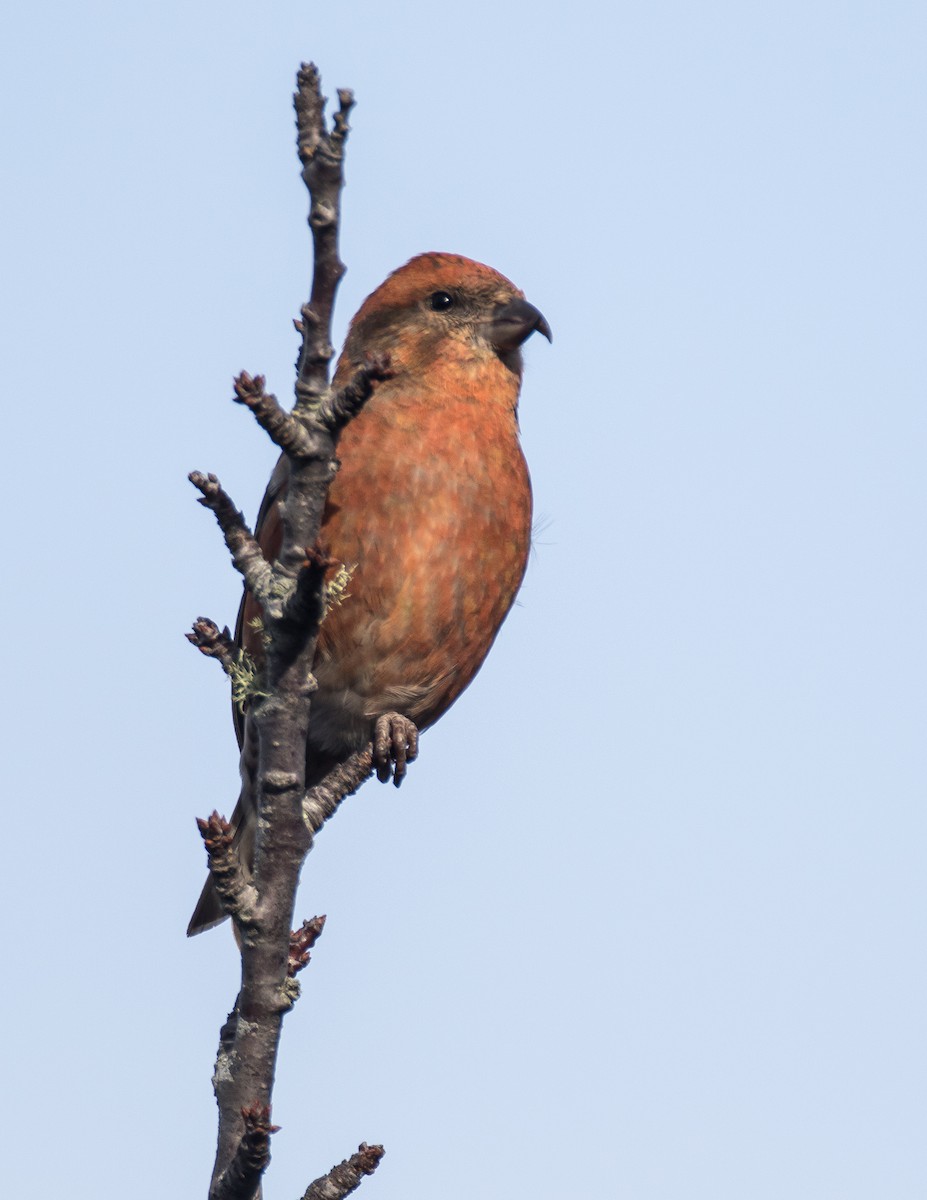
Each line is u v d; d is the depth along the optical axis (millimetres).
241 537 7105
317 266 6613
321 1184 7180
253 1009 6988
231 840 6930
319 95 6547
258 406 6613
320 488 6875
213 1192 6711
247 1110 6484
